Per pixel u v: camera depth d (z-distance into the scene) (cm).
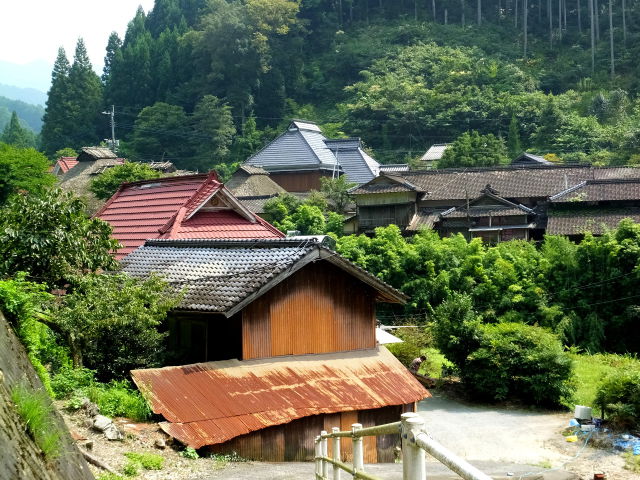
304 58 10300
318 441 899
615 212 3978
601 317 3083
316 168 6525
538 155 7075
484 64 9106
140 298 1464
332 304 1586
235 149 8394
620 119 7688
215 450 1225
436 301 3219
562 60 9562
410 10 11162
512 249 3450
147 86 9581
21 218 1515
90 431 1106
